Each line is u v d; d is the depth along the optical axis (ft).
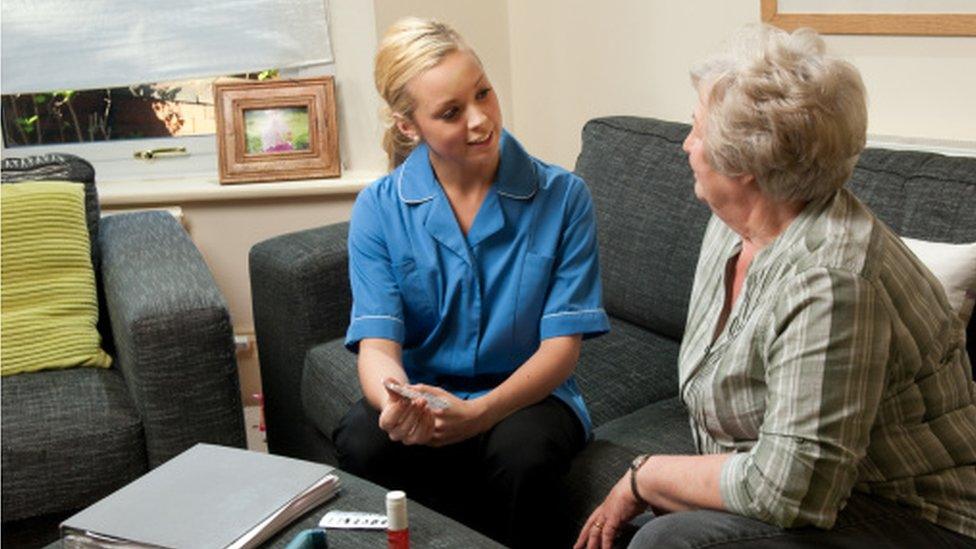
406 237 6.83
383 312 6.82
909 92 8.14
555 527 6.37
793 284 4.86
